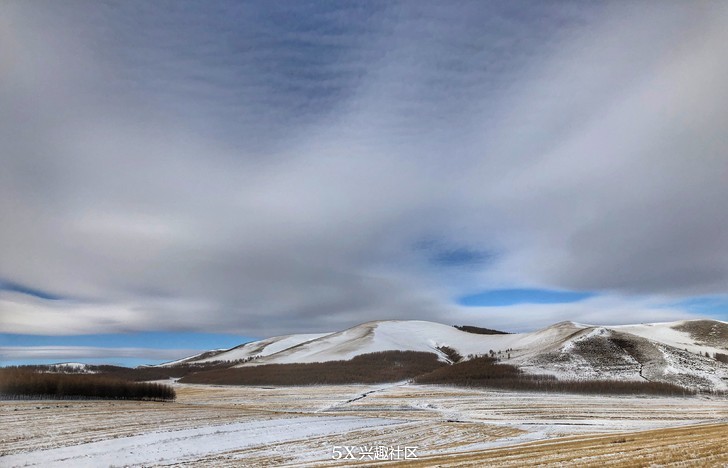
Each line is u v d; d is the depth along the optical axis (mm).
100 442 48812
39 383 99500
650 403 98312
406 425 64562
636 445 38062
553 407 91250
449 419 72750
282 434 56125
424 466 33656
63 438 50438
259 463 41000
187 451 46156
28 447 45688
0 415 65000
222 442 50750
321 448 47969
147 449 46375
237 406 103688
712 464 28250
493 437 54219
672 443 38188
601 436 49031
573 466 29797
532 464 31484
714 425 56000
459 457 37875
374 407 98938
